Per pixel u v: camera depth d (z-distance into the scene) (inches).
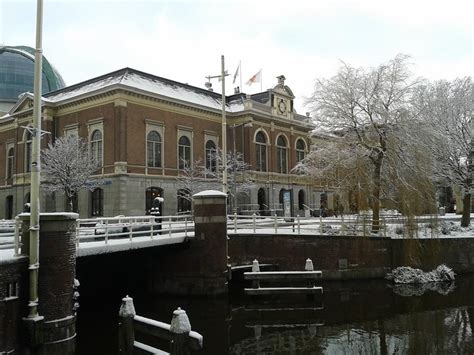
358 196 1022.4
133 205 1521.9
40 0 541.0
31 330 489.1
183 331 422.0
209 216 846.5
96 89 1555.1
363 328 635.5
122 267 902.4
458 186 1368.1
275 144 2073.1
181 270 850.8
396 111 1052.5
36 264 500.1
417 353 527.8
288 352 541.3
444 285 924.0
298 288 800.9
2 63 2292.1
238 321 683.4
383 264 983.0
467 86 1403.8
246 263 944.9
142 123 1583.4
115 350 542.0
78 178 1408.7
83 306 781.9
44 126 1688.0
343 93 1114.1
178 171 1701.5
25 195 1787.6
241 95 2068.2
